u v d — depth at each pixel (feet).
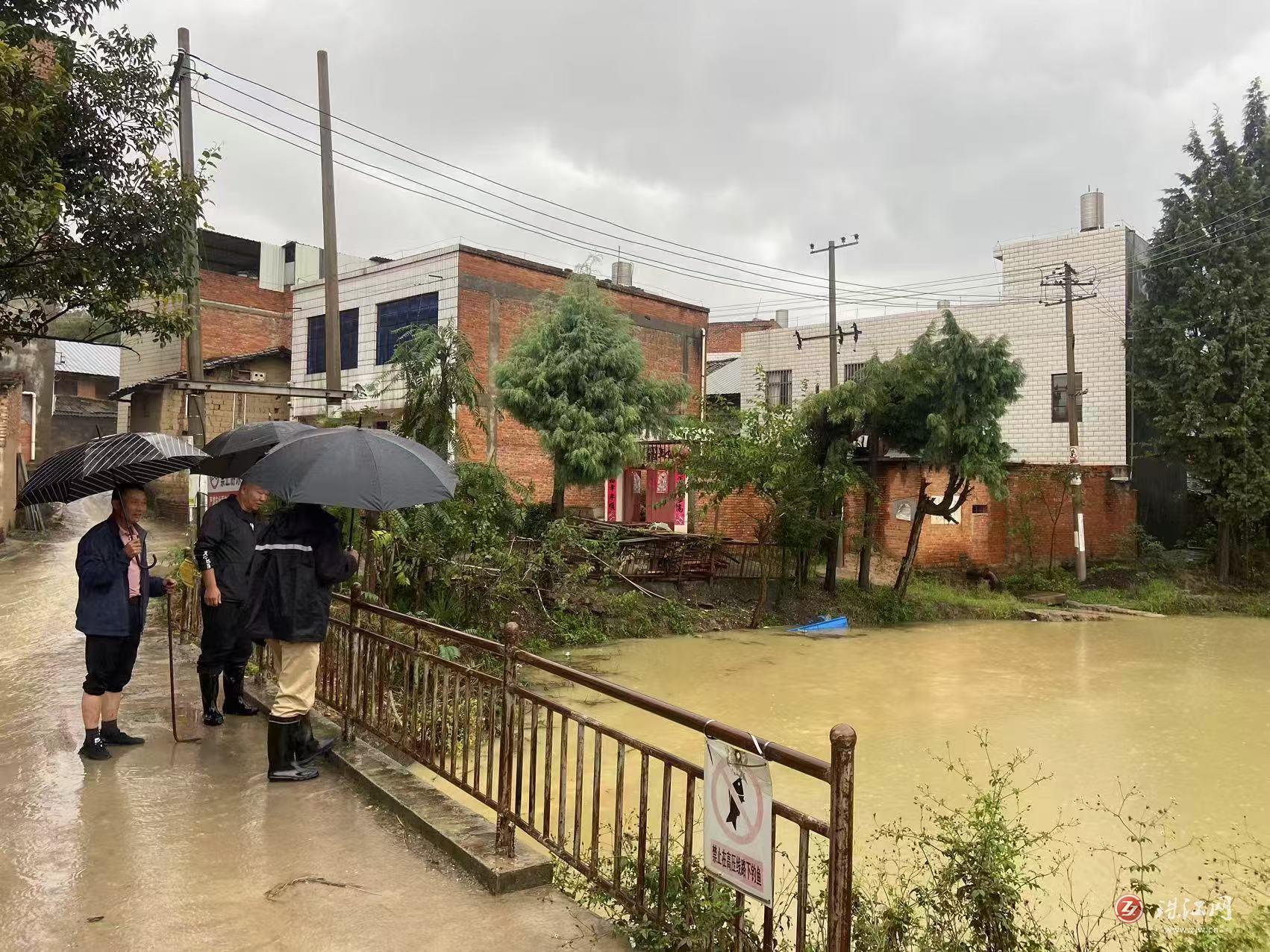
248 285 102.27
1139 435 87.92
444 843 13.53
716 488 60.59
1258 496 76.02
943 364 62.34
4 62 20.25
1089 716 34.19
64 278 26.05
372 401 75.20
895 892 14.42
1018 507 81.56
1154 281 81.82
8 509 73.00
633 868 11.47
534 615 48.44
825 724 32.22
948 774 25.98
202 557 19.79
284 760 16.57
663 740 28.99
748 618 58.49
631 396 58.80
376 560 38.11
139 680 25.04
